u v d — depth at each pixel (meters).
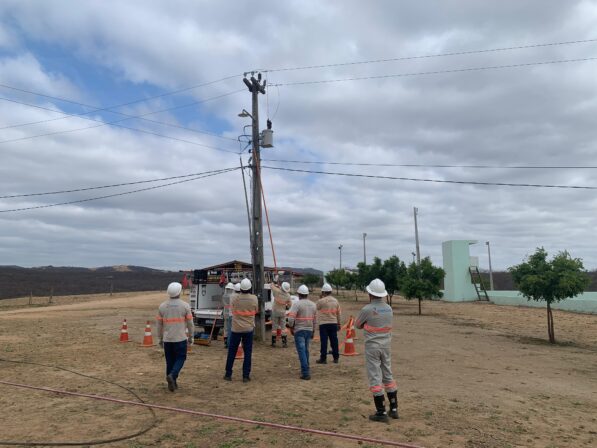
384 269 37.03
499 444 6.09
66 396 8.20
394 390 7.21
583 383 10.19
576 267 17.00
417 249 41.16
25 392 8.49
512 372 11.14
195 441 6.01
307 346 10.14
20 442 5.84
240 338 9.76
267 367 11.35
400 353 13.67
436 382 9.80
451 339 17.19
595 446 6.14
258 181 16.89
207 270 17.34
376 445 5.99
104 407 7.52
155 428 6.49
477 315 28.70
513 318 26.70
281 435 6.30
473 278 44.94
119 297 53.19
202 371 10.63
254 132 17.05
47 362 11.59
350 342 13.37
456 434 6.45
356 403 7.98
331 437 6.25
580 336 19.25
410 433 6.46
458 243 44.38
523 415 7.45
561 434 6.60
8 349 13.65
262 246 16.52
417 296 29.50
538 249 17.77
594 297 33.41
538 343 16.80
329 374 10.52
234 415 7.18
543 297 17.30
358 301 45.91
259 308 16.06
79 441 5.91
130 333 17.84
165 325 8.88
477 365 11.95
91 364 11.34
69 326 20.41
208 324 16.36
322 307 12.08
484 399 8.41
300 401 8.07
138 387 8.96
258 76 17.12
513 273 18.25
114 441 5.95
